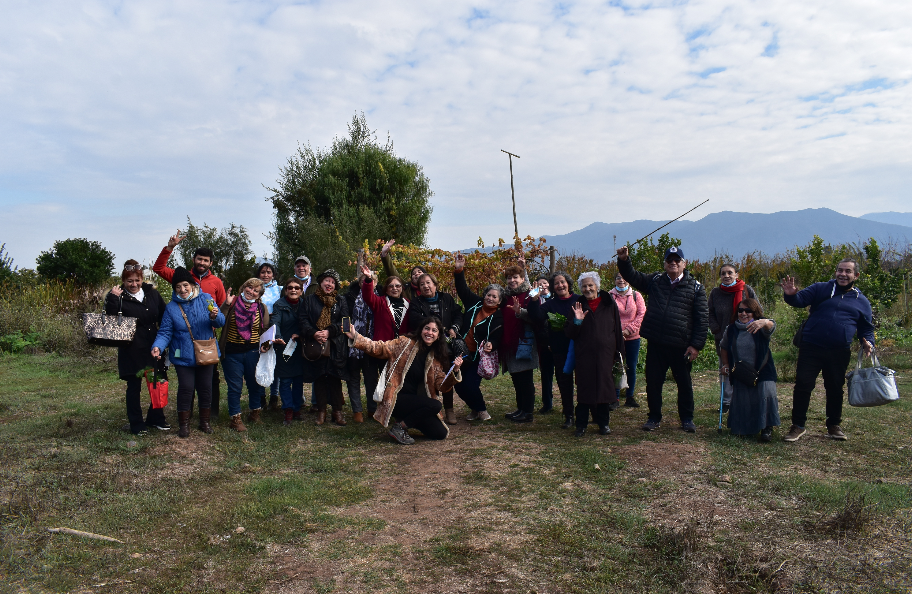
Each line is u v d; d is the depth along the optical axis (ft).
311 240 58.18
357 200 65.51
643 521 13.28
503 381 31.58
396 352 20.42
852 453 17.80
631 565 11.46
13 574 10.65
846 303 18.69
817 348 18.83
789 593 10.32
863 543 12.08
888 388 17.95
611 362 20.04
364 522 13.58
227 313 21.08
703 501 14.33
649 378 20.97
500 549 12.14
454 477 16.63
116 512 13.58
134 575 10.97
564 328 20.62
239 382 20.83
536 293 23.29
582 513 13.91
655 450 18.25
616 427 21.61
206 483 15.97
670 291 20.48
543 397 24.62
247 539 12.62
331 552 12.07
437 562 11.64
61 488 14.71
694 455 17.74
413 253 36.55
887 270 50.29
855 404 18.40
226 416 23.00
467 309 23.94
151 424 20.35
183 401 19.38
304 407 25.39
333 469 17.37
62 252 63.16
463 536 12.79
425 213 69.46
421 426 20.25
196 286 19.83
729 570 11.14
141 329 19.13
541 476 16.39
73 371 34.40
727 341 20.18
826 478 15.76
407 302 22.75
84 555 11.56
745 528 12.85
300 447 19.54
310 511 14.21
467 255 35.96
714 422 21.83
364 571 11.28
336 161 66.28
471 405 23.16
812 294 19.27
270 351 20.83
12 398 25.95
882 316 41.50
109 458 17.11
